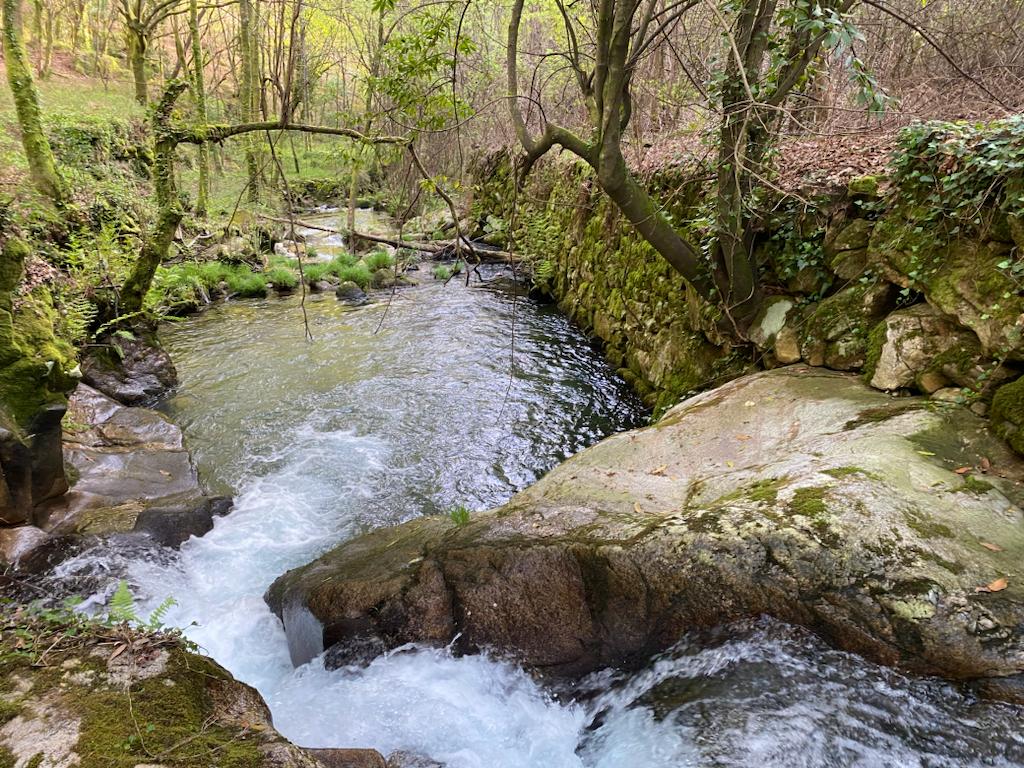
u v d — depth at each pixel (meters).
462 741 3.03
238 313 11.62
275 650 3.94
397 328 10.69
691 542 3.14
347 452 6.59
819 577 2.83
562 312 11.77
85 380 7.41
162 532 4.82
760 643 2.89
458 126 4.77
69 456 5.71
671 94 9.45
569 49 5.95
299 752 2.03
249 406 7.65
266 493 5.79
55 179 8.67
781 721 2.57
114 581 4.21
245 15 16.86
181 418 7.31
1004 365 3.65
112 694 2.19
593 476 4.47
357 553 4.34
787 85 4.74
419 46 4.38
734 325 5.77
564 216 12.68
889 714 2.49
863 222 4.96
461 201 18.06
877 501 3.04
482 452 6.59
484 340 10.10
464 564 3.67
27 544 4.25
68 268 8.07
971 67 6.07
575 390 8.17
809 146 6.23
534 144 5.60
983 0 6.54
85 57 22.77
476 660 3.45
